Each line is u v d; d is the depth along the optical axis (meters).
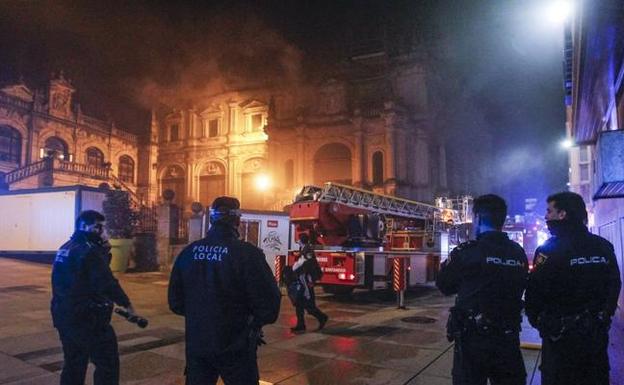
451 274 3.55
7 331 8.30
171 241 21.11
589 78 8.26
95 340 4.29
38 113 38.78
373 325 9.42
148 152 49.69
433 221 19.28
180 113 49.66
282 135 42.03
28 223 21.00
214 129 48.62
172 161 49.81
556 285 3.29
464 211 23.16
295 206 14.53
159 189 50.06
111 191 21.67
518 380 3.32
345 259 12.83
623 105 7.82
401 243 17.62
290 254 14.08
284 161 41.91
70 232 20.03
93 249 4.36
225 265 3.29
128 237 21.59
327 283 13.05
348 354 7.08
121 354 6.95
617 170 5.24
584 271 3.23
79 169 37.44
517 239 19.72
